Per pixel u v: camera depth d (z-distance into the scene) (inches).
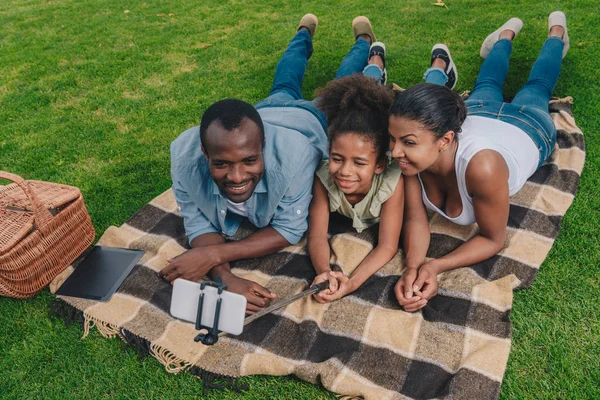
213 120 72.9
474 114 101.9
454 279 86.7
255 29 189.3
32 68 177.6
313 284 85.0
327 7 199.6
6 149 135.7
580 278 85.9
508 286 83.7
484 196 80.9
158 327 83.1
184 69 167.5
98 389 76.4
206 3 219.8
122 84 161.9
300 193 89.7
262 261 95.7
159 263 95.7
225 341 80.7
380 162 83.7
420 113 72.6
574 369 72.6
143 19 209.9
